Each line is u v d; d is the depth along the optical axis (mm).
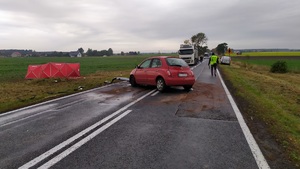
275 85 19016
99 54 193125
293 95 14727
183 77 12211
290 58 79125
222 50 134625
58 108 8602
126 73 26328
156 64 12844
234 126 6281
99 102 9617
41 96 11539
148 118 7086
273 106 9180
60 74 20047
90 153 4605
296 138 5555
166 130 5949
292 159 4359
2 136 5633
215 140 5262
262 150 4734
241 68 40094
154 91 12523
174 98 10422
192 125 6371
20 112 8086
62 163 4203
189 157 4406
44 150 4781
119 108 8453
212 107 8562
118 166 4059
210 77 20141
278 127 6273
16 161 4305
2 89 14297
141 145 4980
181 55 37062
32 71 20578
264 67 43750
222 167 4031
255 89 14367
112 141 5223
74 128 6176
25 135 5688
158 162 4203
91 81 17875
